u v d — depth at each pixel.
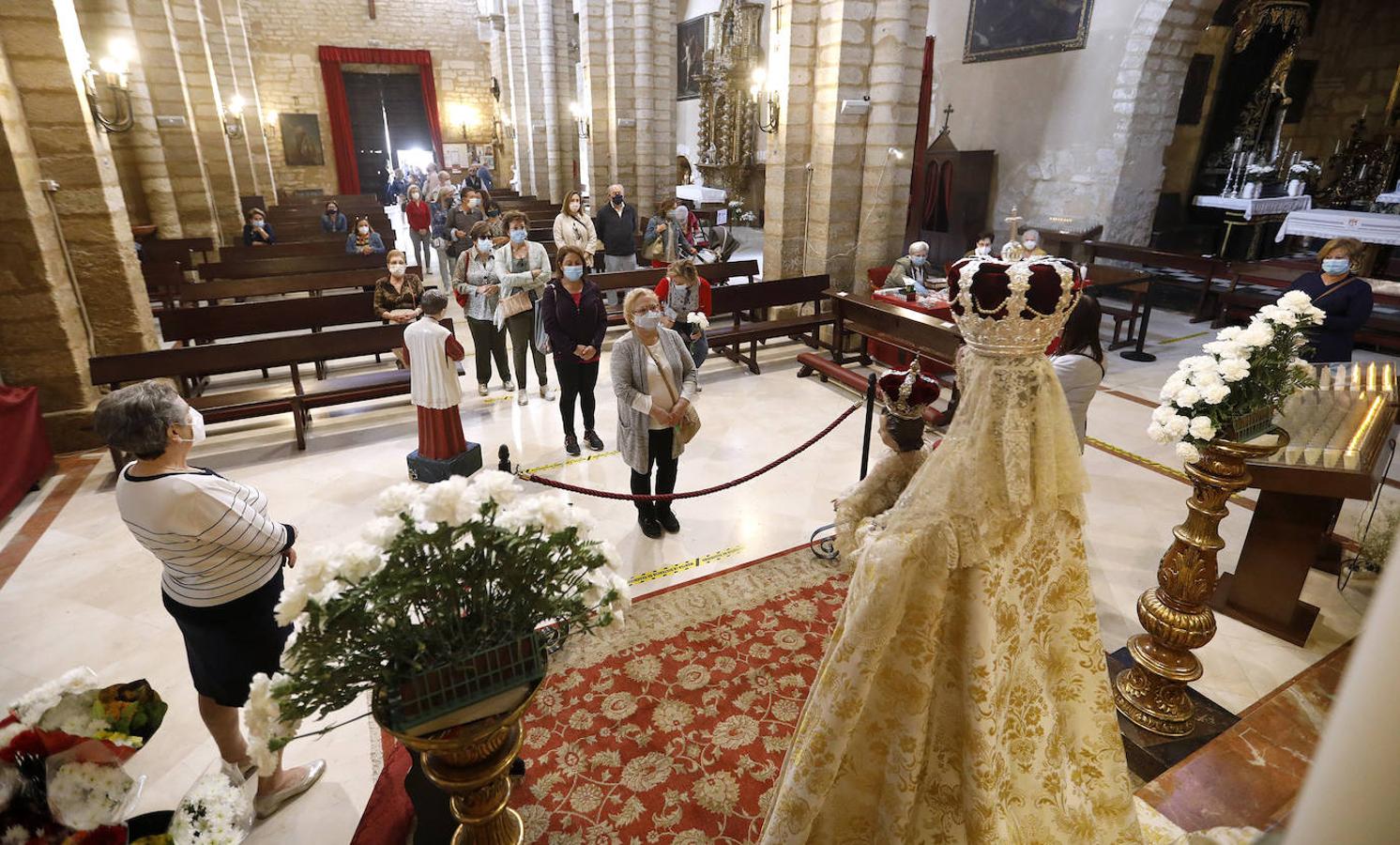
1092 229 10.72
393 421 6.61
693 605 3.93
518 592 1.66
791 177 8.66
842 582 4.12
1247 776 2.75
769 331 7.77
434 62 23.75
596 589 1.76
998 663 1.53
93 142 6.01
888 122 8.18
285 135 22.44
